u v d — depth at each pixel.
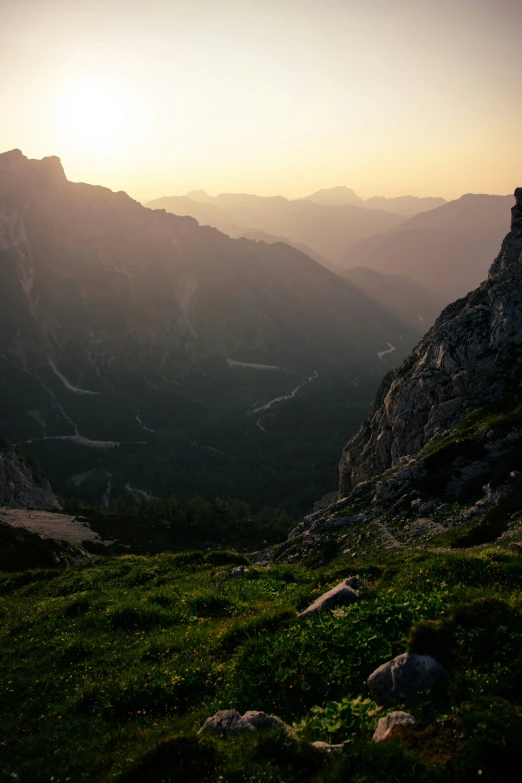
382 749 10.22
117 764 12.59
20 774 13.40
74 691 17.45
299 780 10.29
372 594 18.33
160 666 17.61
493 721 10.33
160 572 32.59
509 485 51.25
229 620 21.02
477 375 81.00
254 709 13.80
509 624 13.16
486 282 102.38
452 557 19.77
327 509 73.44
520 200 107.06
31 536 78.62
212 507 156.50
